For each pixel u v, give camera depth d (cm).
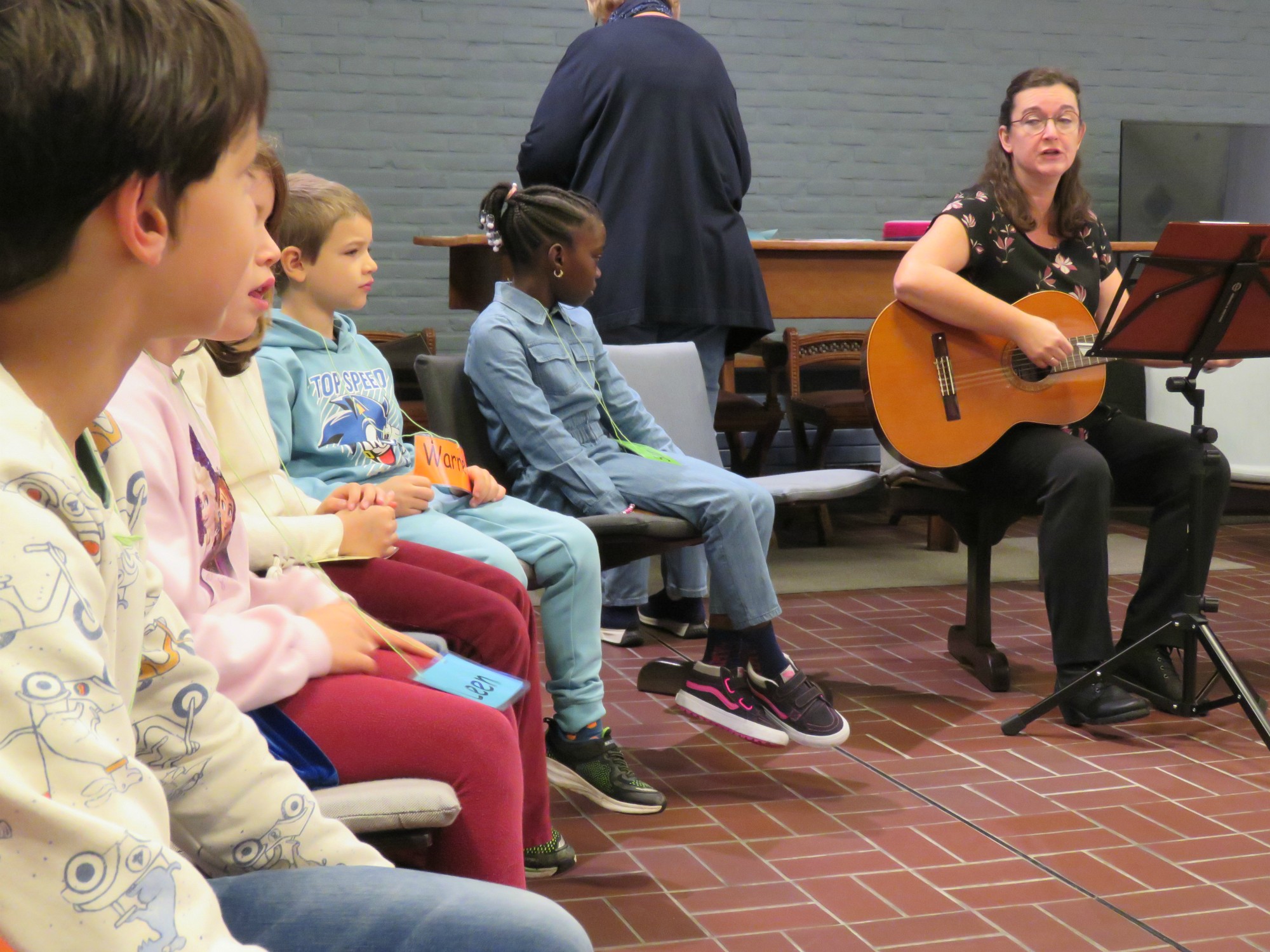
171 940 54
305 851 82
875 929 179
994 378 291
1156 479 290
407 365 442
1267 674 311
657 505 250
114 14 55
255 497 164
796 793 231
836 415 479
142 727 78
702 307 349
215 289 61
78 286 58
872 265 410
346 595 151
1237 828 217
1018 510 296
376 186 536
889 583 414
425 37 532
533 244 258
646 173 343
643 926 178
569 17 545
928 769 245
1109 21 589
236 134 60
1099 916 184
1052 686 301
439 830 116
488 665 172
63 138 54
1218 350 265
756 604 243
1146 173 566
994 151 304
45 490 56
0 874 51
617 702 284
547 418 251
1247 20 603
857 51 568
